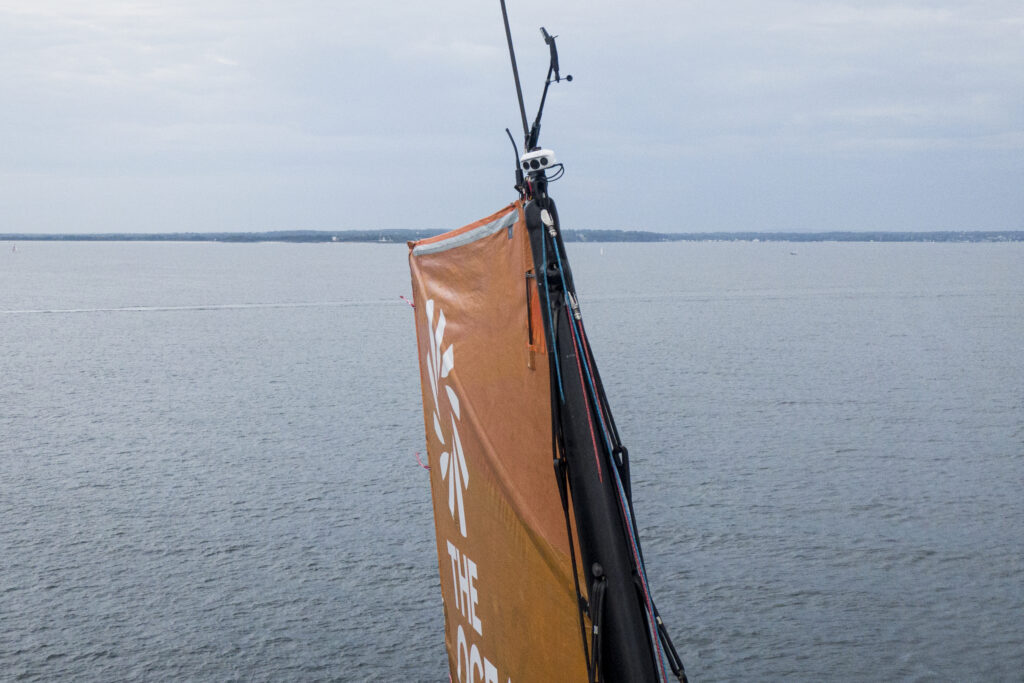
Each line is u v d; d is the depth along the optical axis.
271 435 83.00
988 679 38.00
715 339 144.62
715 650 40.31
